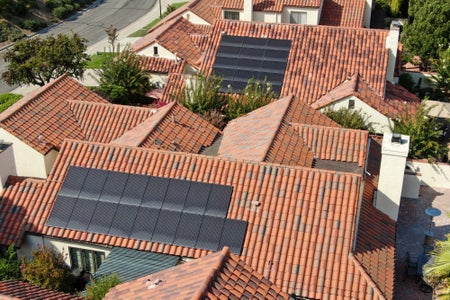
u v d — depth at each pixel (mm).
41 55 48812
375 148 33500
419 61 57031
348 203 24641
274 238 24109
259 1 53188
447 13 54031
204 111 37594
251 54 43688
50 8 81062
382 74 41562
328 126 33094
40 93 35062
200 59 46406
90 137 34031
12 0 77062
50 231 25719
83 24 78500
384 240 26203
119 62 45594
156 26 57750
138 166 27219
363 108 39125
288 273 23062
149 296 19359
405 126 37344
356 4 56250
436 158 37750
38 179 28422
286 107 32469
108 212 25734
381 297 22016
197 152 31297
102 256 25703
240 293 18984
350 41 43500
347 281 22594
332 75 41875
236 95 40594
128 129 34188
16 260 25453
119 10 84750
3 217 26531
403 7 72562
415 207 34469
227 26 45688
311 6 52125
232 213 25016
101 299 20859
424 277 27109
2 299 18703
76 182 26875
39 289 21234
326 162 29953
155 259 24219
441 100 50219
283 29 44844
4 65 63344
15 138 31734
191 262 20547
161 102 41375
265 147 28484
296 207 24844
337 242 23609
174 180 26328
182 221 25000
